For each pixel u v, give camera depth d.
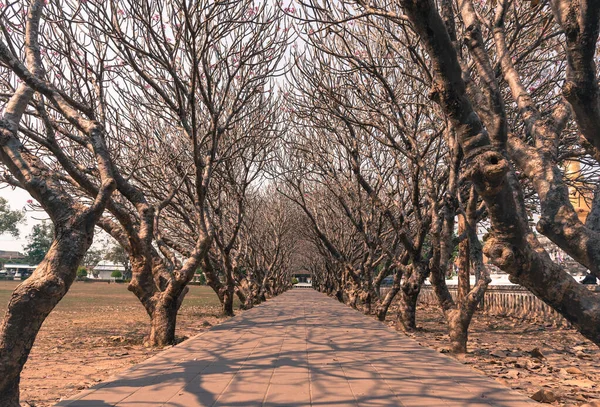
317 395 4.89
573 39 3.57
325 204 23.69
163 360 6.93
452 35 5.14
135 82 12.31
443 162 13.23
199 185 10.32
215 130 11.26
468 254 12.97
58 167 12.30
